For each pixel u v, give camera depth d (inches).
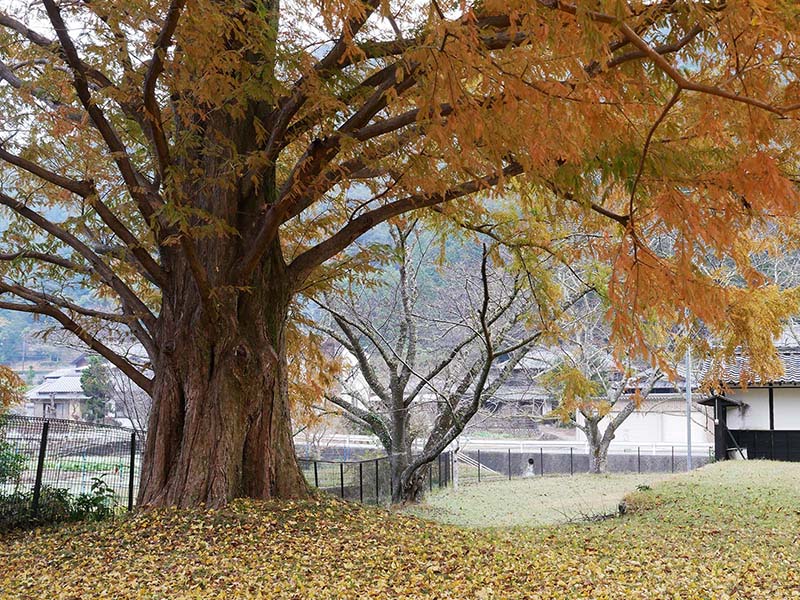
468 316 806.5
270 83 295.1
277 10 343.9
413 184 301.0
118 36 302.8
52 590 259.9
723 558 309.3
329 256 406.0
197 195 378.3
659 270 201.8
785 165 214.5
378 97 295.0
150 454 383.2
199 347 376.8
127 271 450.9
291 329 520.4
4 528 401.7
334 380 648.4
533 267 524.1
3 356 1823.3
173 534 328.2
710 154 229.8
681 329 627.5
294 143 433.1
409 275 778.2
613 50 197.6
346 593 247.9
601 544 343.6
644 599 243.4
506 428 1569.9
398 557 298.2
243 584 258.8
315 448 1087.6
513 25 158.9
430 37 164.7
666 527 401.7
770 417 909.8
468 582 264.2
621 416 1082.1
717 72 229.9
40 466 434.0
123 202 420.2
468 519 663.8
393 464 740.0
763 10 142.4
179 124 378.0
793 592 251.9
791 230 326.0
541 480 1024.2
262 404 386.3
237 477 375.2
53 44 332.2
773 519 415.8
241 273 364.8
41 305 389.7
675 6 182.7
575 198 256.2
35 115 370.0
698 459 1163.9
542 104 162.6
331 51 311.1
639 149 214.1
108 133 324.2
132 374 406.3
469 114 170.1
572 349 1004.6
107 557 303.6
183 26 265.3
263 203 390.3
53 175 346.9
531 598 244.1
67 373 1654.8
